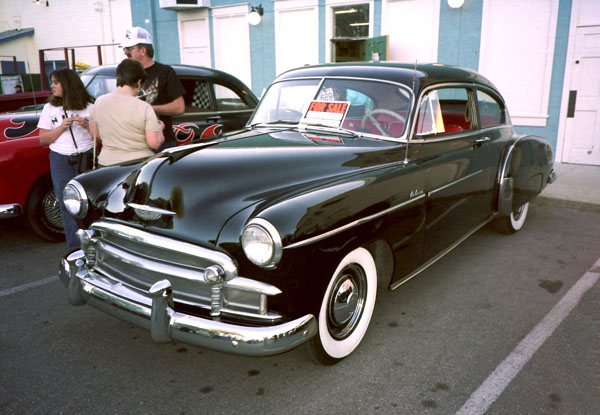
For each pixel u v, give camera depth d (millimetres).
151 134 3740
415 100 3428
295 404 2510
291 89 3920
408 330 3252
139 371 2799
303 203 2416
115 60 14414
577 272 4234
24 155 4602
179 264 2508
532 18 8445
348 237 2596
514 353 2971
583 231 5379
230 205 2525
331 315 2703
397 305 3619
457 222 3846
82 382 2688
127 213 2766
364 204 2717
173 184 2662
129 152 3740
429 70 3773
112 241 2855
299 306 2395
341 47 10602
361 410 2461
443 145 3643
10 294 3812
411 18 9586
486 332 3227
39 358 2916
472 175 3938
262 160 2873
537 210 6223
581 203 6207
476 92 4230
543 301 3682
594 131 8352
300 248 2322
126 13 13719
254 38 11422
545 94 8594
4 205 4566
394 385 2664
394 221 2969
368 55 10117
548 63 8461
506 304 3631
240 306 2438
